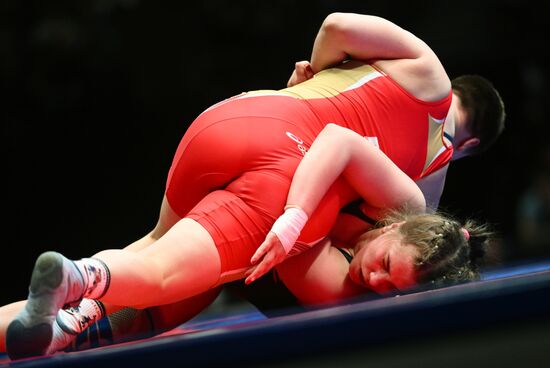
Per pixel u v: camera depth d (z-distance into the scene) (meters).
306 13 13.94
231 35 13.90
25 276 14.11
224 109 5.02
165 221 5.31
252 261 4.46
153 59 13.83
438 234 4.71
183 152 5.05
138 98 14.10
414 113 5.34
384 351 3.14
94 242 14.40
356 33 5.31
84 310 4.46
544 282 3.29
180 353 3.22
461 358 3.04
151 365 3.23
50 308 3.72
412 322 3.16
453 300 3.19
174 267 4.32
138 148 14.48
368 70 5.43
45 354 3.81
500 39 14.63
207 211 4.59
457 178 14.39
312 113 5.11
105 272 4.02
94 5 13.46
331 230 5.24
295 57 14.12
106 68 13.65
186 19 13.75
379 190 4.90
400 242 4.68
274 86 14.17
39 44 13.11
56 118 13.92
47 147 14.07
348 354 3.15
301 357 3.16
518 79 14.73
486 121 6.12
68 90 13.66
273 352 3.18
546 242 13.06
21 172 14.04
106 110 14.11
